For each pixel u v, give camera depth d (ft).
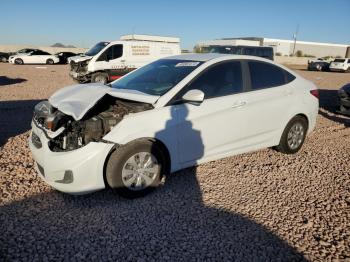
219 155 14.21
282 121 16.35
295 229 10.85
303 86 17.31
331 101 38.65
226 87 14.11
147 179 12.34
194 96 11.90
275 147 18.29
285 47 217.56
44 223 10.54
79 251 9.31
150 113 11.96
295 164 16.55
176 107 12.48
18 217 10.80
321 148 19.52
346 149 19.61
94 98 12.02
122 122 11.51
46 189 12.83
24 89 39.91
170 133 12.32
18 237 9.76
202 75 13.43
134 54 48.88
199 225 10.79
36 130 12.34
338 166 16.65
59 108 11.66
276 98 15.80
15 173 14.14
